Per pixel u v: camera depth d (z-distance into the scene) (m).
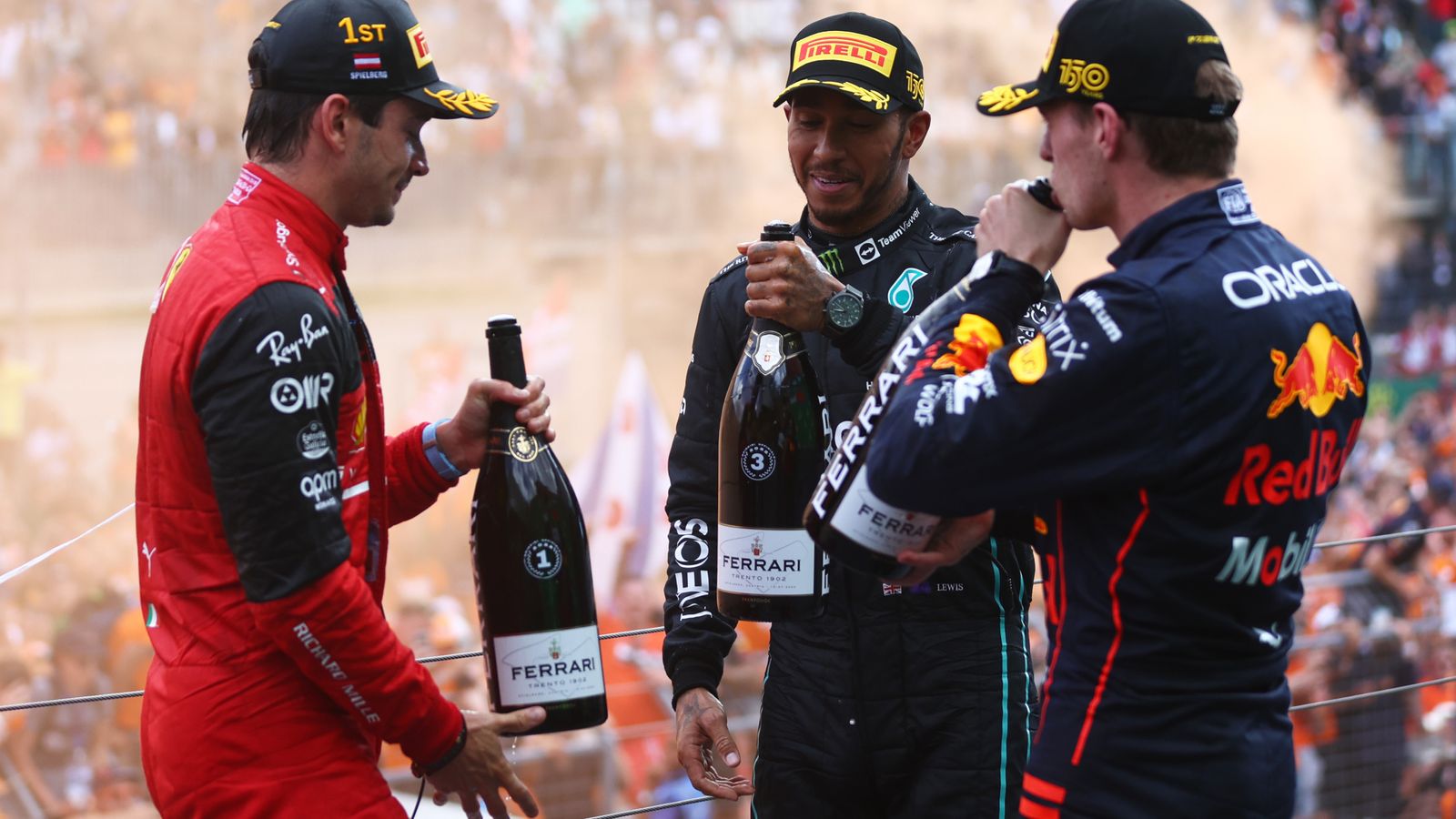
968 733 5.55
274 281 4.39
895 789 5.70
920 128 5.80
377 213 4.73
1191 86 4.18
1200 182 4.28
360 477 4.72
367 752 4.74
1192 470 4.08
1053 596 4.45
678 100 31.45
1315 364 4.24
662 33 32.34
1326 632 14.39
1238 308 4.10
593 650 5.17
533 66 31.00
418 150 4.77
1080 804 4.27
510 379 5.17
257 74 4.65
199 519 4.53
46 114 27.00
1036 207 4.49
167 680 4.60
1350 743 14.08
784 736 5.78
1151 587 4.16
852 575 5.61
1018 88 4.49
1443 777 14.16
